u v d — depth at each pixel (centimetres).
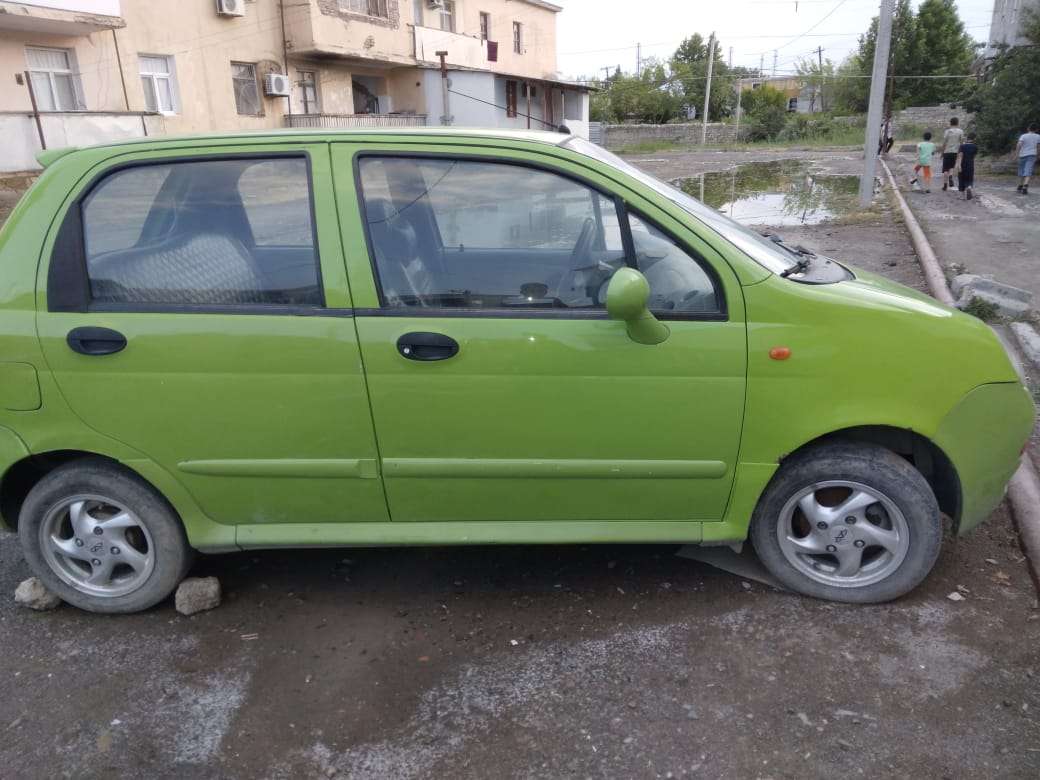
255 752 260
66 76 1952
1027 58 2322
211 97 2347
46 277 302
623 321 292
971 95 2648
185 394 301
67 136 1791
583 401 296
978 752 249
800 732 259
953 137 1939
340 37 2719
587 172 301
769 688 279
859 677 283
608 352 292
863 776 242
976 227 1312
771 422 297
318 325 296
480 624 322
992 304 749
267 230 303
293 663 302
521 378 294
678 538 315
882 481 306
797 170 2970
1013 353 652
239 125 2470
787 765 247
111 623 332
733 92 7000
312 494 313
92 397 303
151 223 308
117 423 305
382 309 296
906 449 324
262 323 296
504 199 303
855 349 292
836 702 272
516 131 317
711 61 5056
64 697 288
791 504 317
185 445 306
